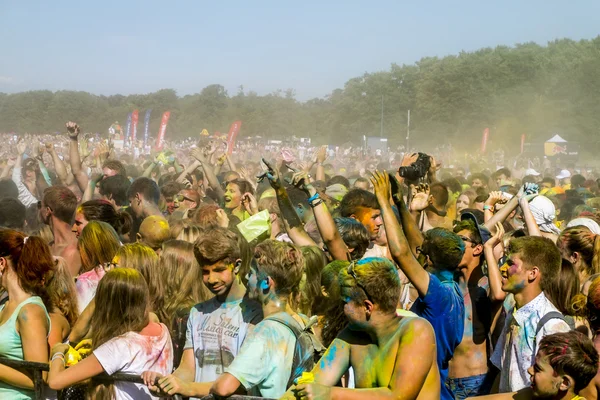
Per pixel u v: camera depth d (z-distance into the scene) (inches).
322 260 190.7
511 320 173.3
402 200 198.8
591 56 3703.3
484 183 575.2
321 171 505.0
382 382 130.2
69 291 189.8
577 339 139.7
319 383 133.5
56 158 492.1
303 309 185.8
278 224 293.7
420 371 126.8
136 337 165.8
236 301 166.7
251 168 631.8
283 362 148.2
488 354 195.0
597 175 1553.9
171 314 193.0
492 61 3855.8
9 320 174.7
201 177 533.0
